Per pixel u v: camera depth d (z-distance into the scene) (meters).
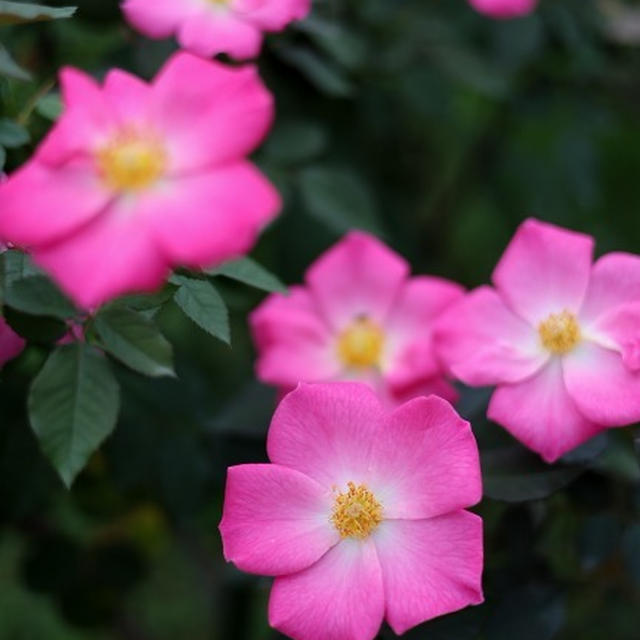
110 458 0.95
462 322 0.85
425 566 0.76
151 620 1.51
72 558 1.07
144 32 0.87
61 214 0.72
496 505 0.85
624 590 0.93
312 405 0.78
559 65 1.19
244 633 1.17
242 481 0.77
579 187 1.25
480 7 1.06
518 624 0.83
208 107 0.74
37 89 0.93
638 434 0.83
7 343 0.78
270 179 1.01
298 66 0.96
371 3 1.09
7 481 0.92
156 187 0.73
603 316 0.83
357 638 0.76
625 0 1.20
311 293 0.96
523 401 0.82
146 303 0.75
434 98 1.18
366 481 0.77
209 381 1.12
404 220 1.18
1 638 1.42
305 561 0.77
